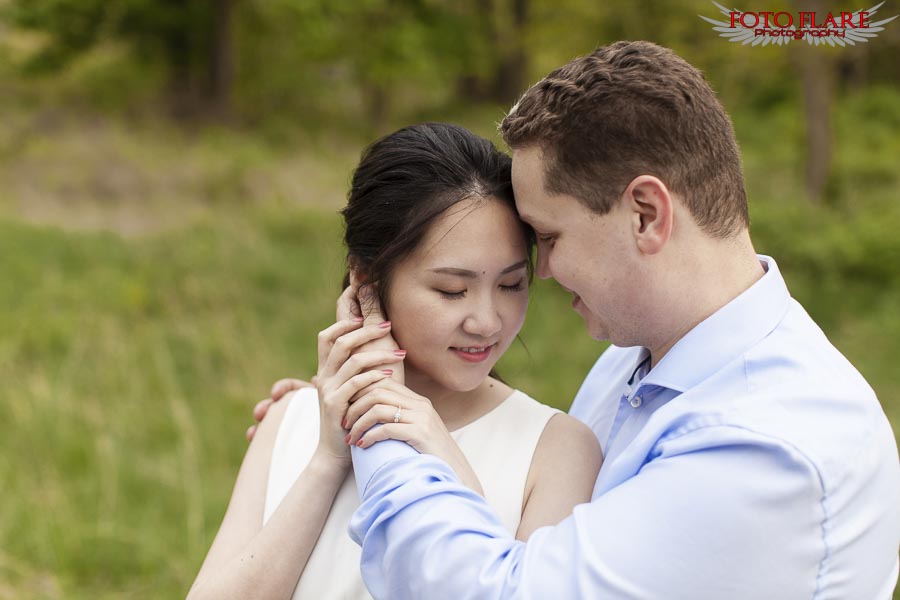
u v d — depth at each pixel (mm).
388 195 1569
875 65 15812
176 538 4301
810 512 1303
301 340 6809
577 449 1690
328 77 18156
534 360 6230
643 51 1469
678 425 1416
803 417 1344
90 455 4984
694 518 1303
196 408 5633
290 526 1582
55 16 15352
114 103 15289
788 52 9375
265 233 9477
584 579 1304
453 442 1517
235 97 16609
